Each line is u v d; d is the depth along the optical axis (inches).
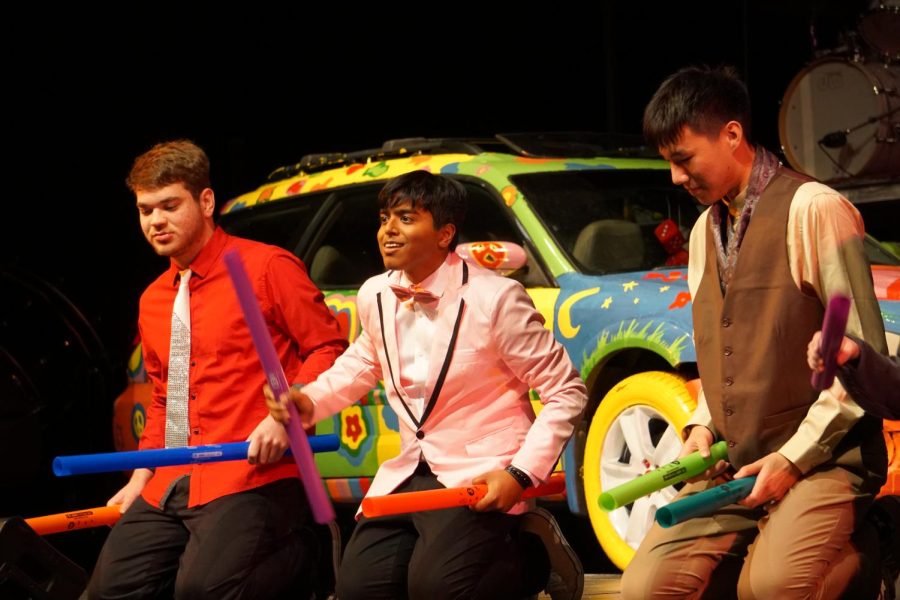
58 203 439.5
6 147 430.9
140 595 172.7
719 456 142.1
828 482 134.8
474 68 486.0
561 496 245.3
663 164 281.0
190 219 177.8
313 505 128.4
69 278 439.8
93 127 441.4
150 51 445.1
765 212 138.0
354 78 474.9
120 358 441.4
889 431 198.5
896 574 154.3
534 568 164.4
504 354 157.2
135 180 177.8
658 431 230.8
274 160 468.4
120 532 176.6
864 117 372.2
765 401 138.0
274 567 172.1
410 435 162.1
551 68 484.7
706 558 143.8
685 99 138.0
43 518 167.0
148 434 186.4
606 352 228.2
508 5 484.4
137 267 448.5
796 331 136.9
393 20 476.1
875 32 378.6
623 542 226.8
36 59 429.7
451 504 144.7
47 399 368.2
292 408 130.4
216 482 172.7
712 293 145.2
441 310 159.0
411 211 158.6
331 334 179.5
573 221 253.9
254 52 459.2
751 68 435.8
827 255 132.6
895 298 207.8
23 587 161.9
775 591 132.7
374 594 159.8
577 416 157.2
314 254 290.7
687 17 453.1
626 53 461.7
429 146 283.1
